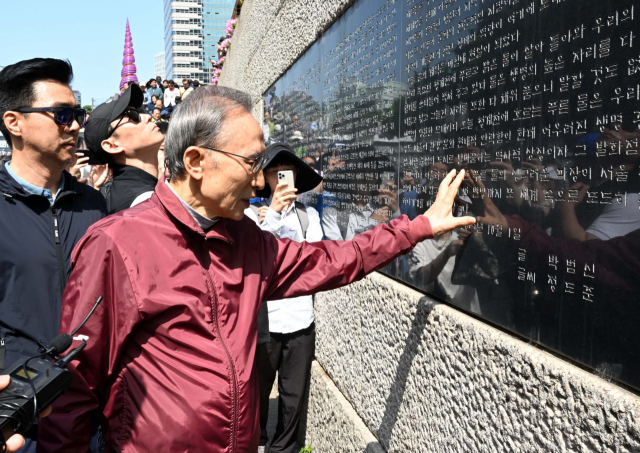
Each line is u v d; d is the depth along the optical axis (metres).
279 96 6.01
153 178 2.74
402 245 1.95
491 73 1.82
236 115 1.55
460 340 1.97
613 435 1.25
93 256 1.54
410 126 2.50
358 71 3.25
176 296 1.54
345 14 3.52
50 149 2.14
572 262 1.44
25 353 2.09
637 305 1.23
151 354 1.55
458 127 2.05
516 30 1.68
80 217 2.31
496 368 1.74
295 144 5.19
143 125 2.65
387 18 2.77
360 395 3.08
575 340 1.43
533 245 1.60
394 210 2.69
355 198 3.33
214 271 1.63
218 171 1.54
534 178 1.60
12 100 2.12
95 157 2.72
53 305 2.15
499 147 1.78
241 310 1.67
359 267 1.94
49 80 2.14
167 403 1.52
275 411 4.67
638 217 1.22
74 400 1.57
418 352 2.33
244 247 1.75
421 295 2.39
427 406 2.25
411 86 2.48
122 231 1.54
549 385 1.48
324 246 1.97
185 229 1.60
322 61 4.14
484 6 1.86
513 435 1.64
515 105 1.69
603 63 1.33
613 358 1.30
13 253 2.10
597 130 1.35
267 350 3.59
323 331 3.78
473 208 1.96
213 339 1.58
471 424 1.89
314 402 3.86
